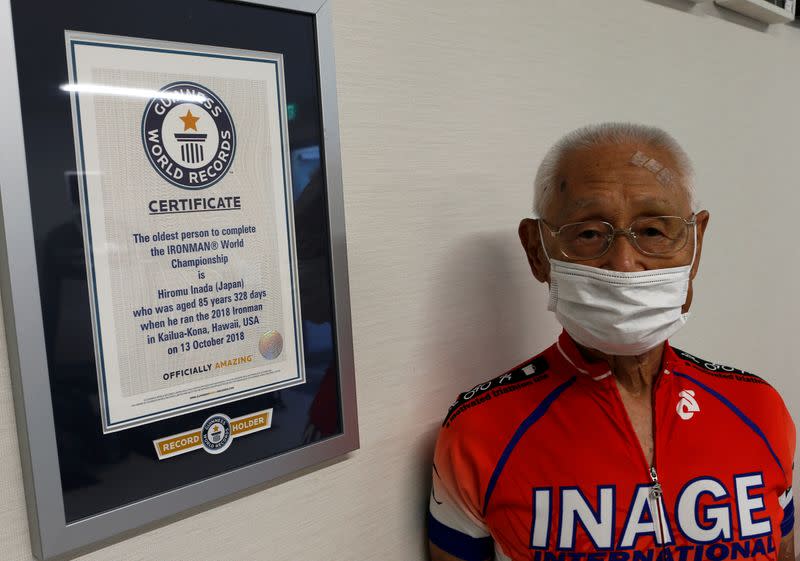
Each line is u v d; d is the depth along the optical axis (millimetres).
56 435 548
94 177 562
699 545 740
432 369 909
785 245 1745
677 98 1340
